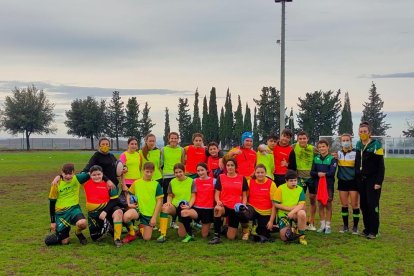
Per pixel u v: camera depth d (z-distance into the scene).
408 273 6.71
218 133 81.12
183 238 9.13
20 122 71.69
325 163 9.55
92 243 8.66
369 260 7.37
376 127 90.25
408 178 20.81
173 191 9.23
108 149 9.28
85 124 77.56
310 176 9.87
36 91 75.06
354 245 8.47
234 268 6.93
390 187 17.50
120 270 6.87
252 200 9.03
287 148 10.01
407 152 49.91
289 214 8.59
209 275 6.59
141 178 9.39
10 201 14.30
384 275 6.62
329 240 8.91
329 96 76.56
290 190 8.81
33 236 9.30
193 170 10.20
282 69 27.23
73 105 79.25
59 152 57.28
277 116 74.75
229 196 8.95
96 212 8.69
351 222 10.94
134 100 77.31
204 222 9.14
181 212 8.88
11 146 80.06
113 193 8.80
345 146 9.62
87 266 7.07
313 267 7.00
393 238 9.09
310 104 76.06
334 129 79.00
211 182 9.15
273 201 8.88
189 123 83.44
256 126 75.94
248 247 8.34
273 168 10.07
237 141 80.50
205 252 7.95
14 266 7.08
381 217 11.41
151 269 6.89
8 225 10.42
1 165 29.59
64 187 8.59
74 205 8.63
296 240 8.73
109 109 79.00
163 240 8.76
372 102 91.31
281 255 7.70
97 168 8.73
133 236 8.81
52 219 8.56
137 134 77.44
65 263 7.25
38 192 16.44
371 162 9.11
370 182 9.10
